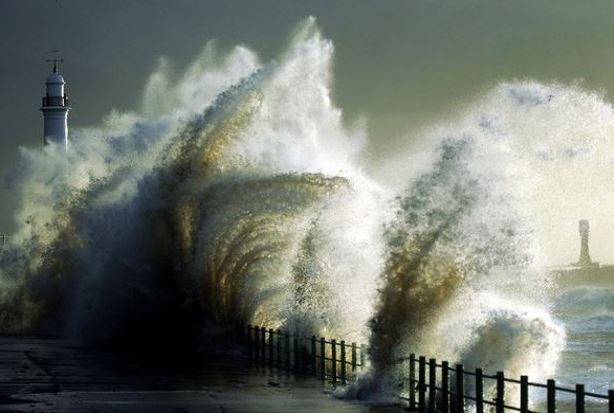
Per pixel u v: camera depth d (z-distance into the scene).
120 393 62.22
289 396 60.81
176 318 109.56
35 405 56.50
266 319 101.19
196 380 69.94
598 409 60.62
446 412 51.09
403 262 66.31
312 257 91.94
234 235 107.25
